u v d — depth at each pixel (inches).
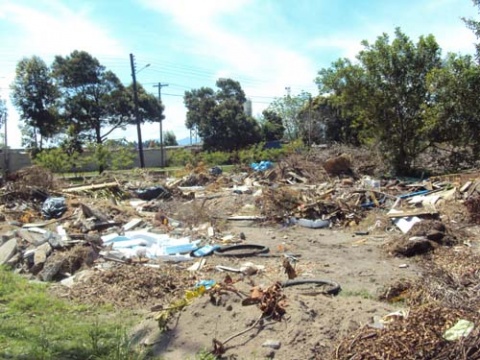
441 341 151.7
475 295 197.8
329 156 951.6
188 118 2229.3
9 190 652.7
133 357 190.9
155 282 289.6
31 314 247.0
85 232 462.9
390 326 169.2
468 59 780.6
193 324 204.8
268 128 2240.4
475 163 857.5
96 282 293.6
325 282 282.4
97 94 1925.4
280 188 620.7
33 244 373.4
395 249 370.6
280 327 190.1
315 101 1796.3
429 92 839.1
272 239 458.3
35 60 1640.0
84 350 198.5
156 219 523.5
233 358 180.4
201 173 1004.6
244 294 214.7
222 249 397.7
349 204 566.3
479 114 778.2
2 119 1504.7
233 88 2600.9
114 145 1487.5
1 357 190.4
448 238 382.3
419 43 889.5
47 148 1601.9
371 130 951.0
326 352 172.2
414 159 927.7
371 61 896.3
